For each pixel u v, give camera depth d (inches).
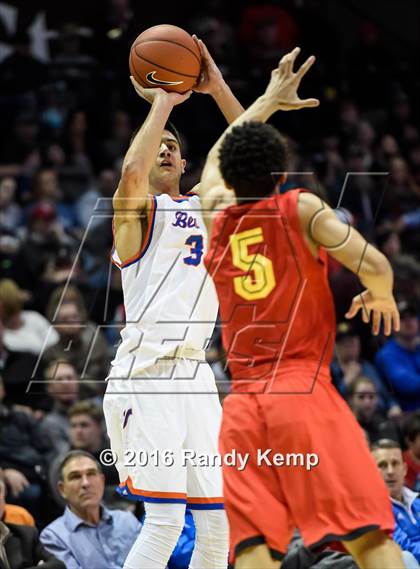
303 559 286.0
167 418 235.5
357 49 802.8
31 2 765.3
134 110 711.1
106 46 729.0
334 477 189.0
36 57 733.3
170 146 253.9
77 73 712.4
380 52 805.2
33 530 311.0
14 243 559.8
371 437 384.8
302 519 189.5
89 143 689.6
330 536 186.1
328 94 759.1
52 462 358.6
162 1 765.3
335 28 826.2
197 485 239.5
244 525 190.4
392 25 873.5
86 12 774.5
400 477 317.1
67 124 682.8
